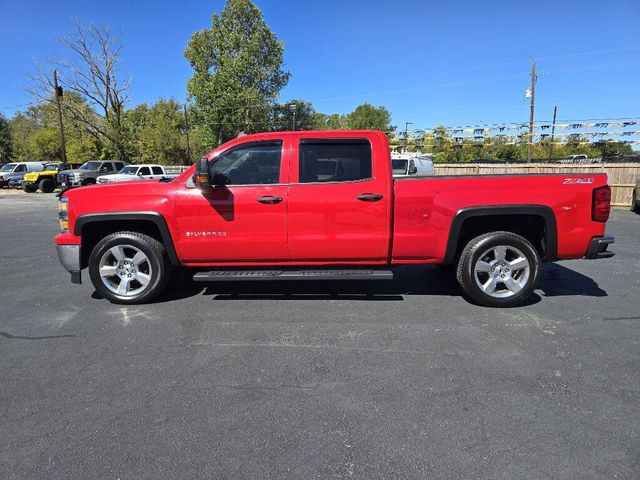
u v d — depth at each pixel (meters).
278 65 48.59
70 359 3.80
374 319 4.63
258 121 47.66
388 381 3.38
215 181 4.84
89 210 4.93
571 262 7.24
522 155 45.03
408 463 2.49
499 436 2.71
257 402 3.11
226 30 45.72
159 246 5.04
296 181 4.83
